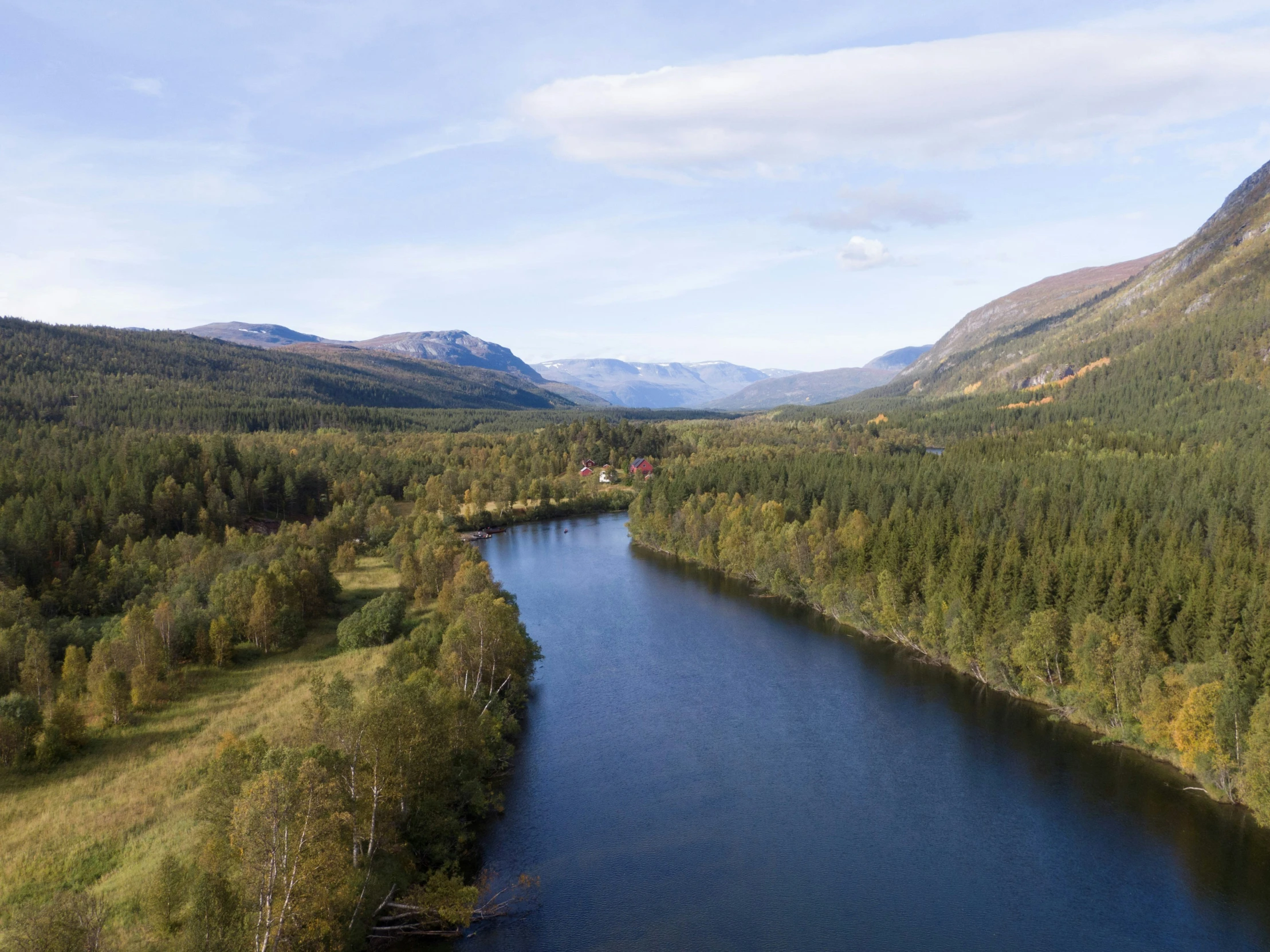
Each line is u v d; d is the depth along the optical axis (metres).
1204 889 59.44
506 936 53.69
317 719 55.28
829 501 169.38
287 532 158.62
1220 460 163.62
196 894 39.91
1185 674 76.44
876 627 119.75
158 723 79.25
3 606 99.69
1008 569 104.19
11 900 48.72
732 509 173.88
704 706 94.31
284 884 39.75
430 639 89.62
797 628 125.44
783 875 61.47
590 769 78.50
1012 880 61.00
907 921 56.19
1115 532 112.69
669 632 123.44
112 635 96.00
